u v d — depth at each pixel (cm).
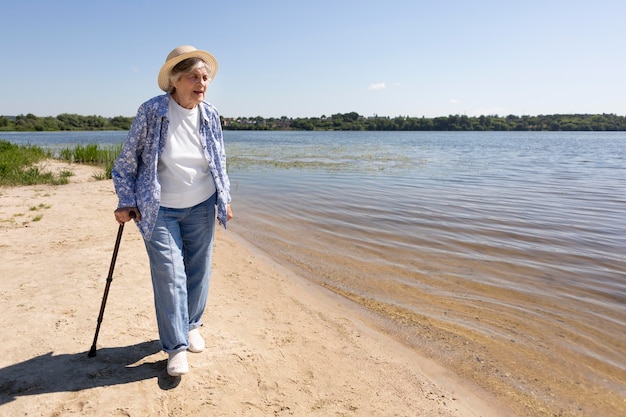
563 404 325
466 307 482
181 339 293
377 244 709
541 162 2262
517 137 7419
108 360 317
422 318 455
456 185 1348
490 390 338
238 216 902
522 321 451
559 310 477
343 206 1006
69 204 881
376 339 402
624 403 329
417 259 637
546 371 366
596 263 624
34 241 606
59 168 1568
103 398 278
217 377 309
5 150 1730
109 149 1964
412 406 307
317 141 5212
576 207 1014
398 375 345
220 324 388
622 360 385
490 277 569
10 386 285
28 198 938
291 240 730
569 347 403
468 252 670
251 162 2144
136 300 417
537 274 580
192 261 316
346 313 459
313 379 325
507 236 759
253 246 691
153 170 279
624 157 2664
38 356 319
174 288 289
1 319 372
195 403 283
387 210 962
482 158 2489
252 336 375
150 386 292
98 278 470
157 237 285
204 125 299
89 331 357
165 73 278
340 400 304
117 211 285
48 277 471
